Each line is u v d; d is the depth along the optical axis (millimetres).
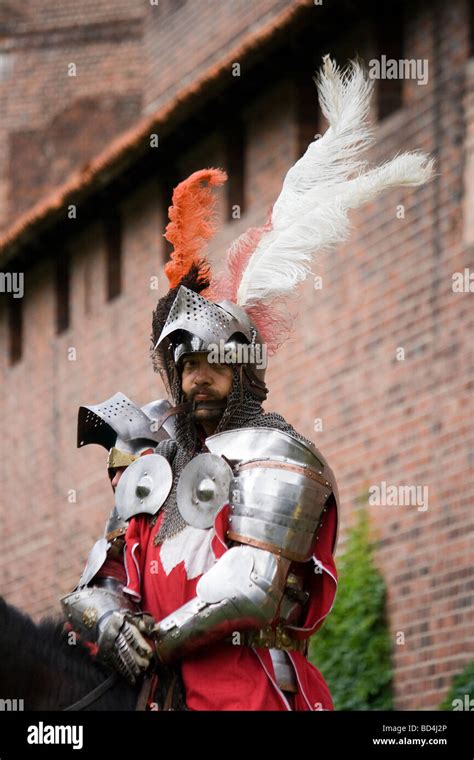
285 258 8156
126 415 8258
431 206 21438
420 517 20891
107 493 30703
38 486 33438
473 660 19391
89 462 31484
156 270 29547
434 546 20516
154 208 29703
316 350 23578
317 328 23609
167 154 28781
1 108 47344
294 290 8219
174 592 7473
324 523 7605
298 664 7535
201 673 7367
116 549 7859
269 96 25781
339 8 23047
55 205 30984
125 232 30703
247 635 7434
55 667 7320
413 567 20812
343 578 21734
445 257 21062
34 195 46688
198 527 7484
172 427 8297
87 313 31953
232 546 7473
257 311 8156
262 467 7375
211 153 27688
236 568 7195
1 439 35031
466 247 20688
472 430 20188
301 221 8188
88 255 31922
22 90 47312
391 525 21391
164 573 7531
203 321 7668
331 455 22984
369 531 21781
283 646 7520
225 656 7387
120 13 46688
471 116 20922
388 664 20859
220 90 26000
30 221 31875
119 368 30578
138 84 46281
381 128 22469
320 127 24891
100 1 46969
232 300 8258
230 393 7738
